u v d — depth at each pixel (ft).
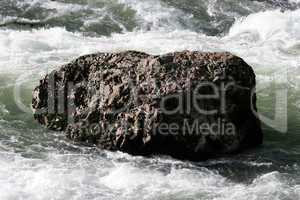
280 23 62.75
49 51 54.70
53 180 33.91
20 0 67.46
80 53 54.49
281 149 39.09
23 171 34.81
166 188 33.91
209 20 67.26
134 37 60.39
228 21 67.10
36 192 32.78
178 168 36.32
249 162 37.35
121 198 32.76
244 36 62.08
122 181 34.45
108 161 36.78
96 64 39.99
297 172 36.27
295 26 62.39
